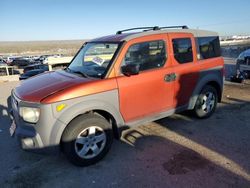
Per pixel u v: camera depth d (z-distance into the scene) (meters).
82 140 3.37
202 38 4.77
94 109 3.37
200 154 3.70
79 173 3.31
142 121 3.98
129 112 3.77
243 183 2.98
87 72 3.78
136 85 3.71
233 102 6.39
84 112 3.31
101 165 3.49
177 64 4.28
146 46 3.88
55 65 17.92
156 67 4.01
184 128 4.70
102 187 3.00
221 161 3.48
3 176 3.30
